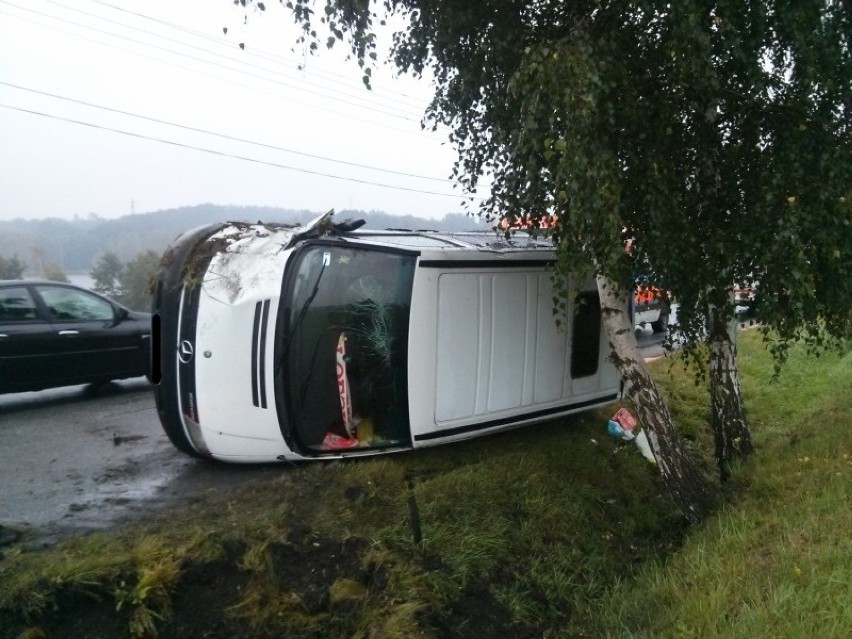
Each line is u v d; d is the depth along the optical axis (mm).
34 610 3561
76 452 6418
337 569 4414
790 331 4941
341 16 4418
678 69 4582
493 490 5691
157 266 6250
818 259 4805
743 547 4543
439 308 5871
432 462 6156
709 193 5180
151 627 3689
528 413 6691
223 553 4172
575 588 5117
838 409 8359
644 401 5812
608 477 6738
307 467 5695
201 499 5246
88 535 4551
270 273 5629
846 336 5371
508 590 4828
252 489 5277
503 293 6375
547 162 4527
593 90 4180
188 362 5668
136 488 5527
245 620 3918
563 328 6945
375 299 5773
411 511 4965
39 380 7965
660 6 4465
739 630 3406
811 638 3146
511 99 5016
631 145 4977
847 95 4699
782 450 6645
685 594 4219
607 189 4383
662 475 5926
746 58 4438
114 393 8867
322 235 5938
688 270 5215
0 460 6156
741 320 5445
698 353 6016
